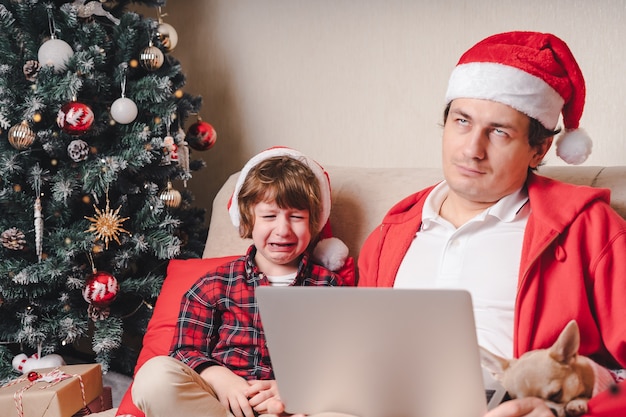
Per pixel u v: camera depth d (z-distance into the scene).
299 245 1.64
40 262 1.96
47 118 2.00
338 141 2.40
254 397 1.40
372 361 1.05
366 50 2.32
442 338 0.99
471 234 1.35
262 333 1.62
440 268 1.36
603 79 1.92
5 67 1.93
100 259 2.11
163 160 2.08
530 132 1.30
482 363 1.13
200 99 2.31
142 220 2.10
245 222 1.70
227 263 1.73
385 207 1.72
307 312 1.05
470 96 1.30
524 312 1.24
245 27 2.58
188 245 2.32
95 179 1.95
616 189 1.46
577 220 1.28
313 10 2.42
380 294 0.99
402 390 1.06
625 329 1.17
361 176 1.82
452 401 1.03
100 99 2.08
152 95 2.05
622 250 1.23
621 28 1.89
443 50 2.17
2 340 2.08
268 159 1.72
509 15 2.04
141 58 2.07
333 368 1.08
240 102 2.62
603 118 1.93
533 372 1.08
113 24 2.17
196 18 2.69
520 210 1.35
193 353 1.58
